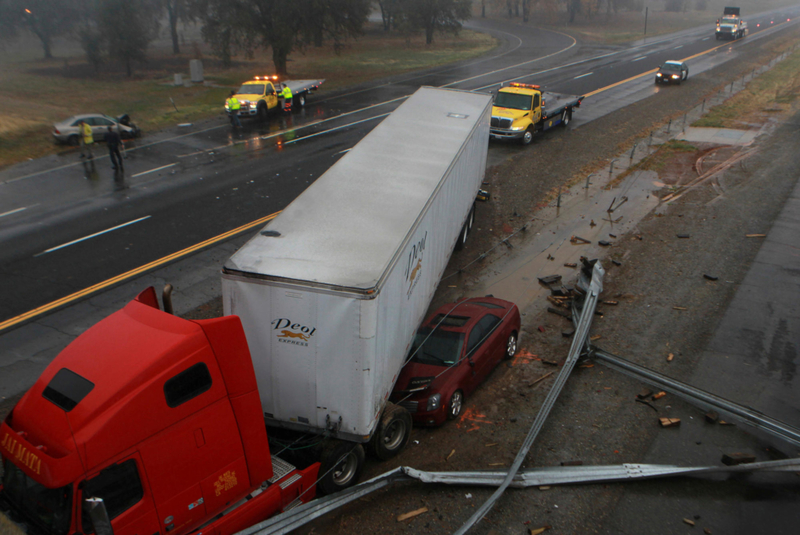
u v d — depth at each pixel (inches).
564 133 1124.5
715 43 2480.3
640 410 368.8
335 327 263.9
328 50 2361.0
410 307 352.8
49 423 198.4
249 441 242.2
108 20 1784.0
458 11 2645.2
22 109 1223.5
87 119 1010.1
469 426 357.7
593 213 730.2
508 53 2295.8
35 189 787.4
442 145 499.2
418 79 1707.7
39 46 2588.6
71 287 518.9
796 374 398.6
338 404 276.1
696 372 404.8
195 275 545.0
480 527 276.1
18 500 203.9
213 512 235.1
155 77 1813.5
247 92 1206.9
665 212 722.2
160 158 940.0
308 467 274.4
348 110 1306.6
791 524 276.7
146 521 209.2
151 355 210.4
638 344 443.8
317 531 275.4
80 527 191.6
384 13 3031.5
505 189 821.9
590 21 3693.4
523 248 633.6
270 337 274.2
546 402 361.1
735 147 995.3
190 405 217.8
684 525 276.8
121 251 593.6
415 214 349.1
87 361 213.8
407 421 331.9
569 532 273.1
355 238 310.2
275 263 277.9
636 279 551.5
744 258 582.2
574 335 443.8
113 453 196.4
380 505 293.4
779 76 1678.2
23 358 414.3
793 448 331.3
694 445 335.0
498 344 405.7
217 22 1630.2
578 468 311.9
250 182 816.3
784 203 722.2
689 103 1350.9
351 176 411.5
